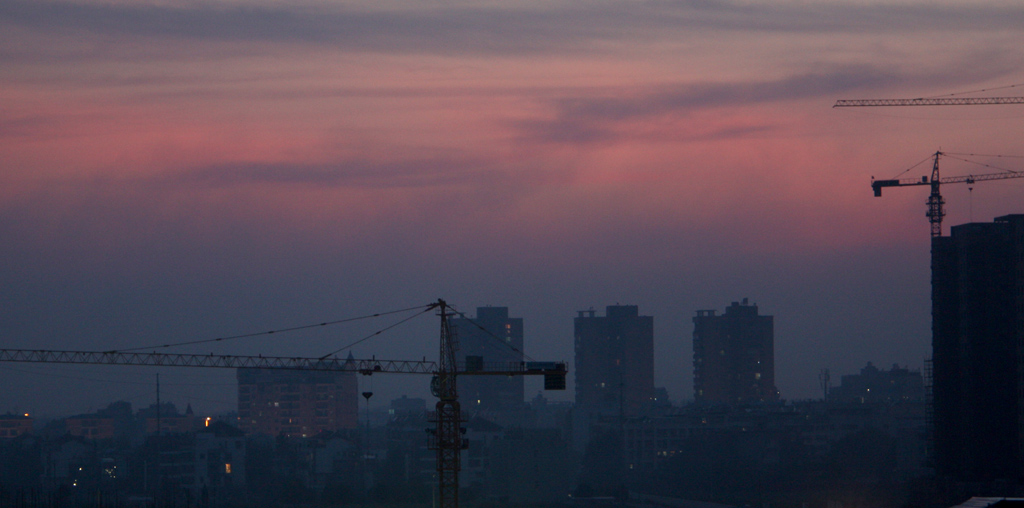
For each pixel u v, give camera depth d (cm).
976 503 9112
